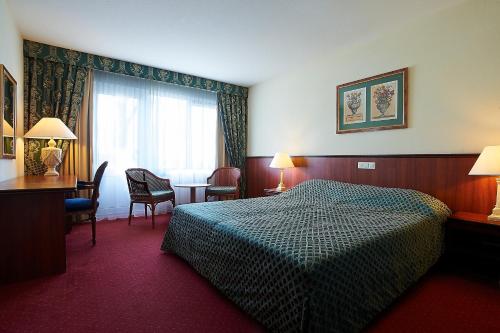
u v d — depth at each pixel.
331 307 1.29
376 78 3.06
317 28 2.88
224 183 4.73
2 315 1.57
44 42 3.28
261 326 1.51
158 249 2.73
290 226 1.85
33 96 3.28
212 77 4.55
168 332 1.45
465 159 2.43
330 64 3.60
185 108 4.53
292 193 3.24
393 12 2.58
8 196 1.97
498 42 2.25
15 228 2.00
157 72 4.13
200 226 2.13
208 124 4.78
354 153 3.33
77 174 3.59
